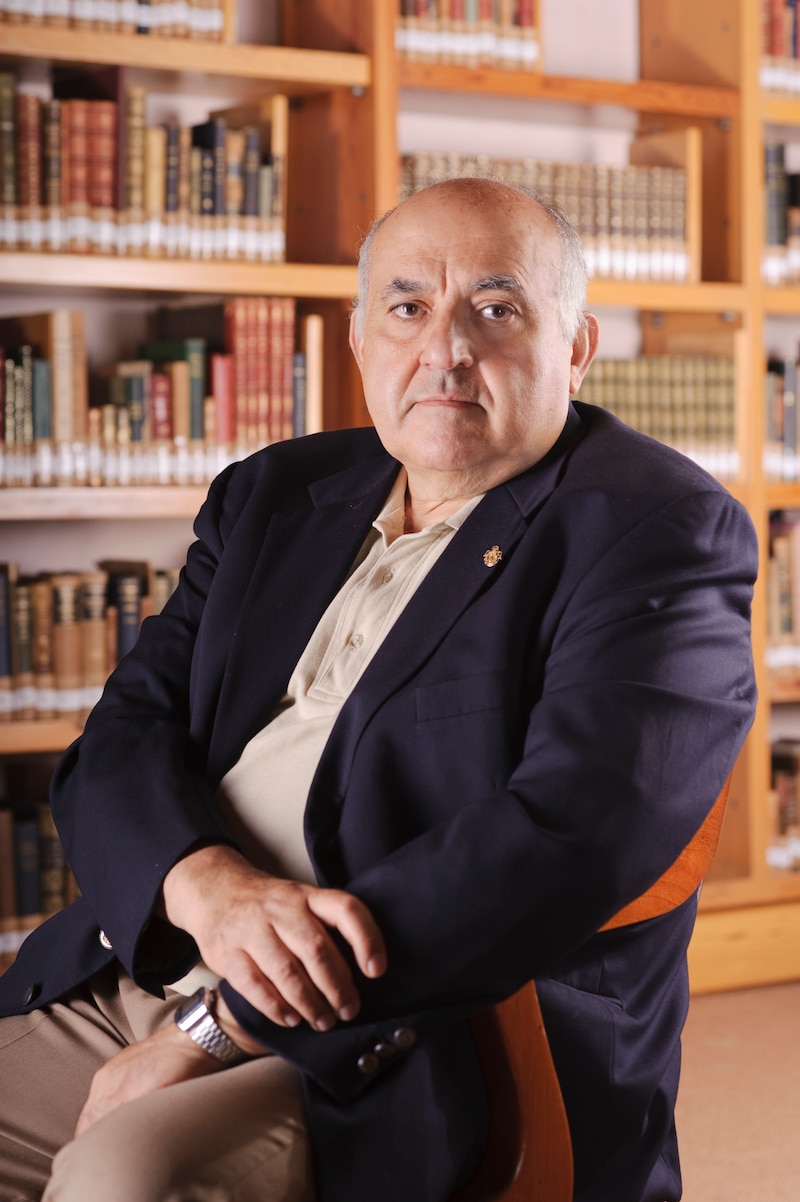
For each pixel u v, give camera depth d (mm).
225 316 3371
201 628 1729
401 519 1691
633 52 4078
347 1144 1263
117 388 3314
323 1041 1269
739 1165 2621
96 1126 1250
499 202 1607
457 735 1440
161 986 1516
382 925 1273
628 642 1409
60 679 3260
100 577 3293
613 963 1456
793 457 3908
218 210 3316
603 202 3641
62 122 3168
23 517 3164
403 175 3520
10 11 3076
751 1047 3262
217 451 3352
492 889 1270
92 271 3154
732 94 3738
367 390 1669
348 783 1472
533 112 3820
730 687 1453
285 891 1317
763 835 3787
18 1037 1616
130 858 1468
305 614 1651
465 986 1277
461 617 1504
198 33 3232
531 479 1601
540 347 1589
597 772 1316
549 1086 1300
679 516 1498
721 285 3740
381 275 1629
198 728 1671
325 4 3525
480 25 3500
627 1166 1492
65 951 1669
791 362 4113
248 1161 1233
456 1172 1293
